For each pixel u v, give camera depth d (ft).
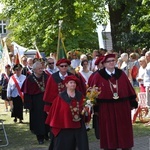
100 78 22.72
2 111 47.29
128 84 23.08
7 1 94.38
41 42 83.61
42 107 29.43
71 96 21.02
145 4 67.51
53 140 21.33
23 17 87.76
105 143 22.67
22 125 37.81
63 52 36.83
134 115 35.45
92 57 50.72
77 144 20.80
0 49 49.14
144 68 35.47
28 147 28.81
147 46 75.00
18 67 38.19
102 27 85.40
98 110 22.86
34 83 29.58
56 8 75.87
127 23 71.36
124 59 44.70
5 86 45.42
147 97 34.12
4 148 28.81
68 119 20.65
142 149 26.66
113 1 67.56
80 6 72.38
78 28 79.61
